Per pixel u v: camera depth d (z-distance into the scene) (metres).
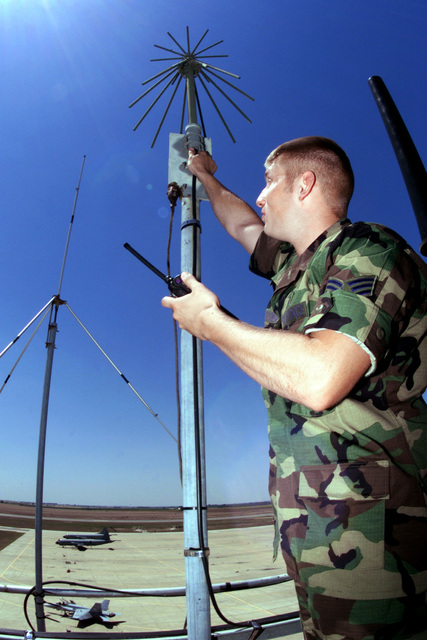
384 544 0.84
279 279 1.46
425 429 0.95
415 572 0.84
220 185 1.96
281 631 1.78
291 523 0.97
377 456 0.89
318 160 1.20
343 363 0.76
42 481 2.98
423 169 0.69
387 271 0.87
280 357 0.79
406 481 0.88
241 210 1.92
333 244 1.01
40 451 3.14
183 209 1.87
